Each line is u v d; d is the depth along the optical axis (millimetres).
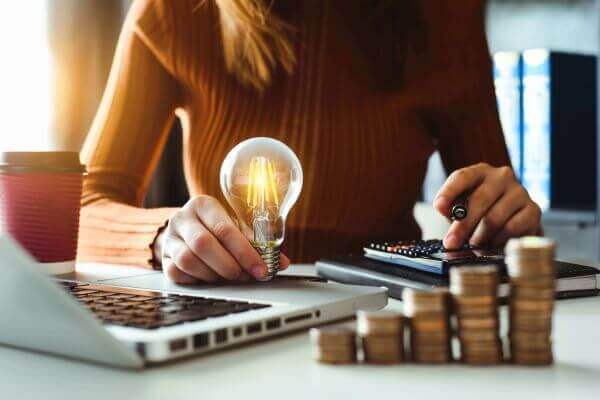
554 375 433
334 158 1280
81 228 1025
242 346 517
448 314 459
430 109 1312
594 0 1655
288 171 769
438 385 414
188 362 473
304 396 399
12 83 1922
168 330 472
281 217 757
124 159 1222
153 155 1277
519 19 1758
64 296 429
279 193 758
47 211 807
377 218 1311
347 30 1278
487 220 853
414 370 447
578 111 1658
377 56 1284
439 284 673
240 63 1261
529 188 1656
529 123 1646
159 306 550
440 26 1295
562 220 1627
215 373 447
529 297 448
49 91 1961
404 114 1297
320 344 464
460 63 1306
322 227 1287
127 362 443
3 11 1908
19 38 1928
